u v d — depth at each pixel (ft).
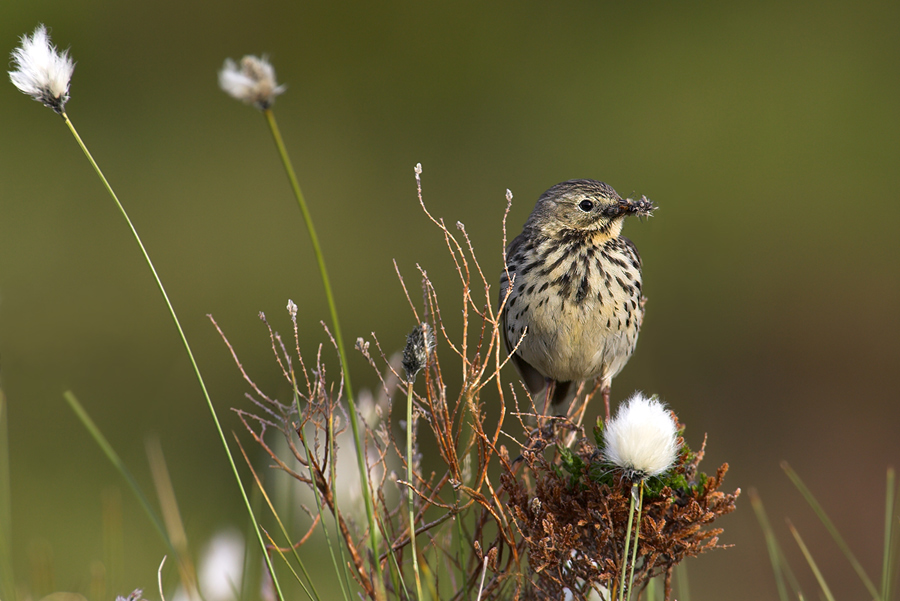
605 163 77.36
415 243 74.79
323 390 18.44
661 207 74.18
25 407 53.42
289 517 21.81
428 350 17.07
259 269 71.51
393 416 31.42
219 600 22.02
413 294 70.03
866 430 61.98
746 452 61.41
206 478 49.16
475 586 19.69
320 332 66.74
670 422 16.30
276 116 79.92
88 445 51.11
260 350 62.13
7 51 73.51
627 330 26.23
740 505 48.78
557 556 17.69
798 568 52.06
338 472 21.38
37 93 16.30
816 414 63.98
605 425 17.99
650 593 19.24
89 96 76.43
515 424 38.42
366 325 69.36
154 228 72.13
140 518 41.86
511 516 18.37
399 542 19.30
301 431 18.20
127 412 55.11
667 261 70.08
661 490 17.02
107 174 74.02
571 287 25.67
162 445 52.95
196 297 67.62
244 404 57.82
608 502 17.06
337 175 77.36
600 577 17.34
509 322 26.50
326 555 29.27
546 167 78.28
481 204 76.89
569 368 26.45
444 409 18.51
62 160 73.92
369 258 73.61
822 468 60.54
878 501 56.59
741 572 44.60
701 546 17.07
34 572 23.54
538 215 27.09
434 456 36.09
